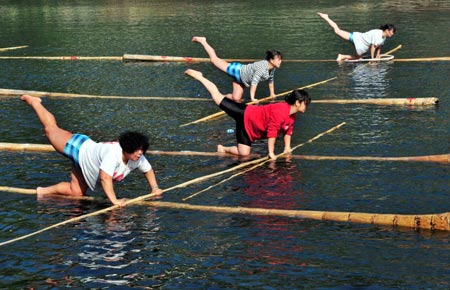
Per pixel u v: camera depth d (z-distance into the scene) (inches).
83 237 349.1
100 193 410.3
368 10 1316.4
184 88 718.5
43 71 832.9
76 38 1085.8
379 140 505.0
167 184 423.2
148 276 309.3
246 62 858.8
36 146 498.6
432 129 528.7
